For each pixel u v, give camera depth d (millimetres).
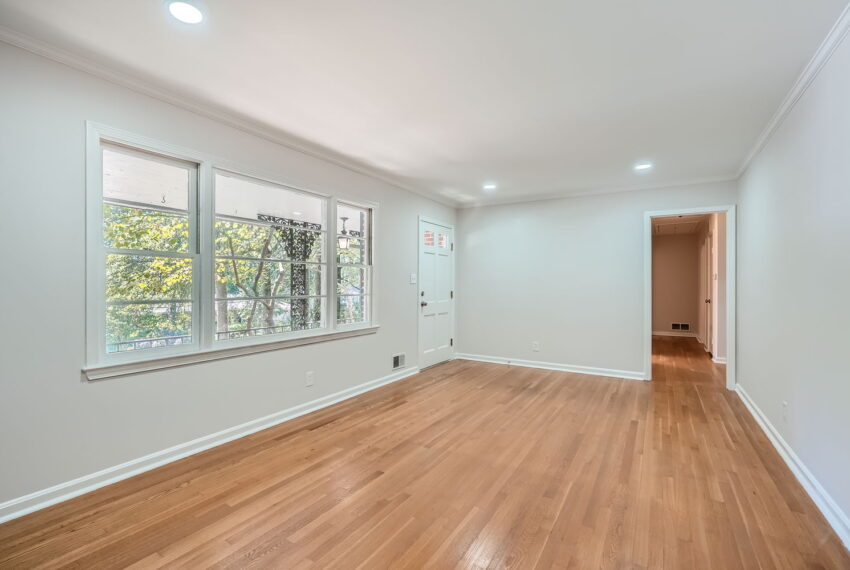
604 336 4984
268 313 3264
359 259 4203
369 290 4301
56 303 2092
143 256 2492
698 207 4496
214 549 1734
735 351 4297
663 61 2115
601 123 2936
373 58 2109
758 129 3016
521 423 3277
